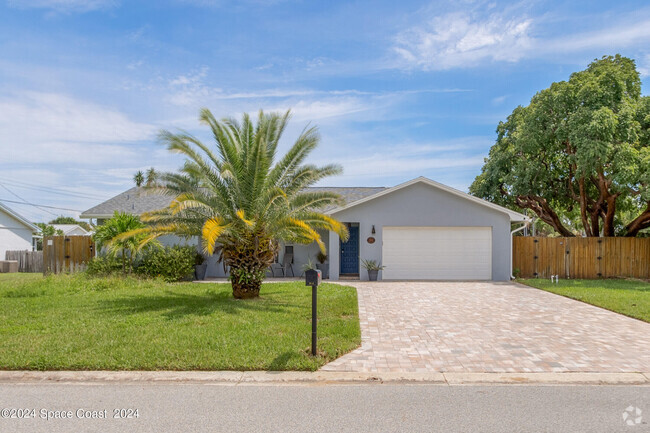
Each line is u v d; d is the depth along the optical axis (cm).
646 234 2116
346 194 2169
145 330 773
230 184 1137
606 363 633
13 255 2358
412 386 551
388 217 1722
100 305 1034
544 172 2059
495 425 434
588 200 2161
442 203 1714
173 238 1769
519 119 2250
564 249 1827
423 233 1734
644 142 1833
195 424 434
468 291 1379
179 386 545
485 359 652
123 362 605
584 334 808
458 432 418
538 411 469
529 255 1831
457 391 532
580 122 1742
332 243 1716
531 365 623
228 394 517
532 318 951
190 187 1129
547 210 2288
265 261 1171
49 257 1781
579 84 1834
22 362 599
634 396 516
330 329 798
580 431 421
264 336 738
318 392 526
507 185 2158
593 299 1169
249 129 1163
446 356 667
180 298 1144
